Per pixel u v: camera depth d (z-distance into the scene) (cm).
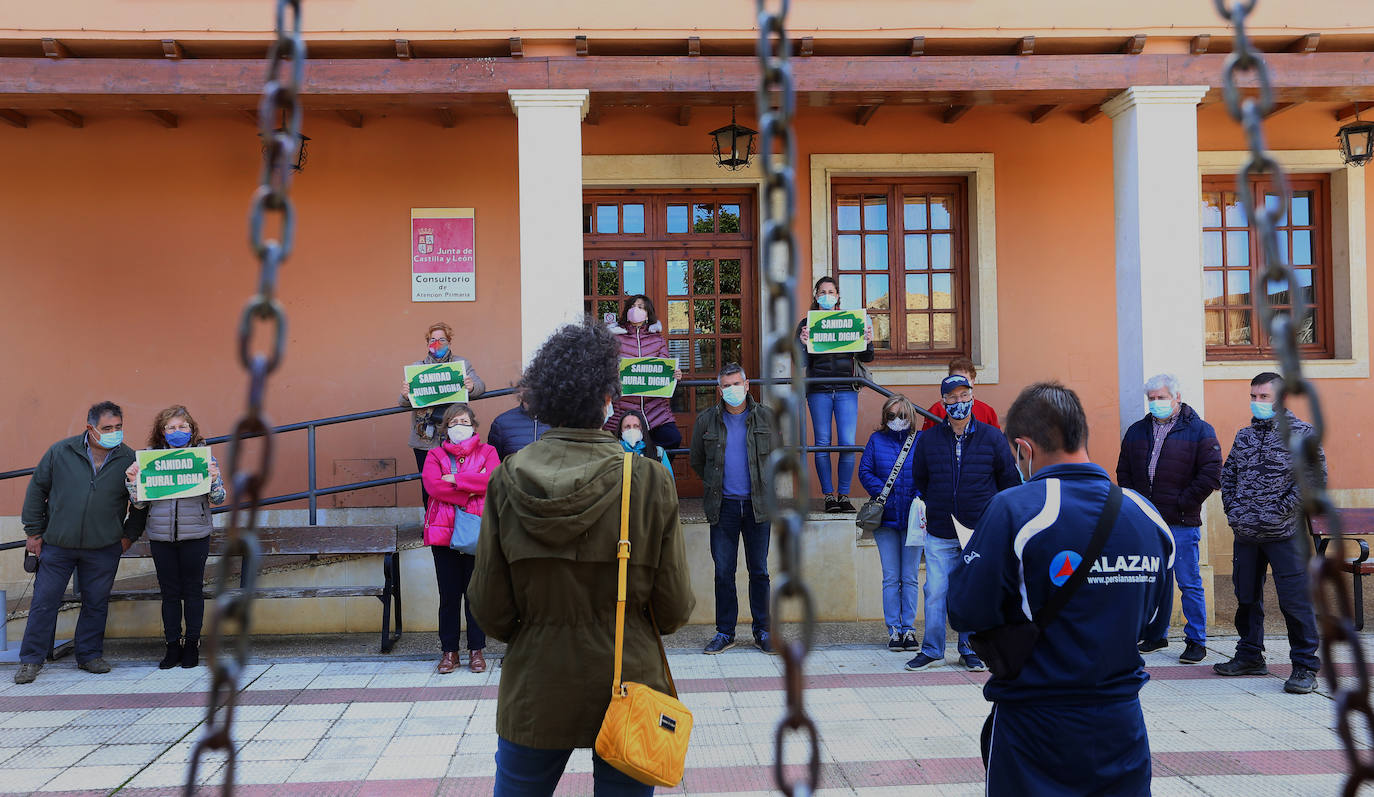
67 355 805
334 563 689
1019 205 859
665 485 230
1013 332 854
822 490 742
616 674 217
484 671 581
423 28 661
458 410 579
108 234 810
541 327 646
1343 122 869
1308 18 677
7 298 802
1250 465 533
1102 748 223
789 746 442
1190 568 580
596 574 221
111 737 465
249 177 819
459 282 829
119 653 646
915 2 677
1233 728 459
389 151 830
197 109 678
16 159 806
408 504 820
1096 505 232
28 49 661
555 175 652
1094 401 854
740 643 648
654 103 684
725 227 882
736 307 878
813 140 851
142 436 807
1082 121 853
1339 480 855
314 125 827
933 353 878
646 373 648
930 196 883
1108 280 859
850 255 876
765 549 627
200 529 602
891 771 409
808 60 664
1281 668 565
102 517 588
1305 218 895
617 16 671
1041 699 227
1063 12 679
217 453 810
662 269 875
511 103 659
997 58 667
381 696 528
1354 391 862
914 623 688
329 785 398
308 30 654
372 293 826
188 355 812
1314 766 408
